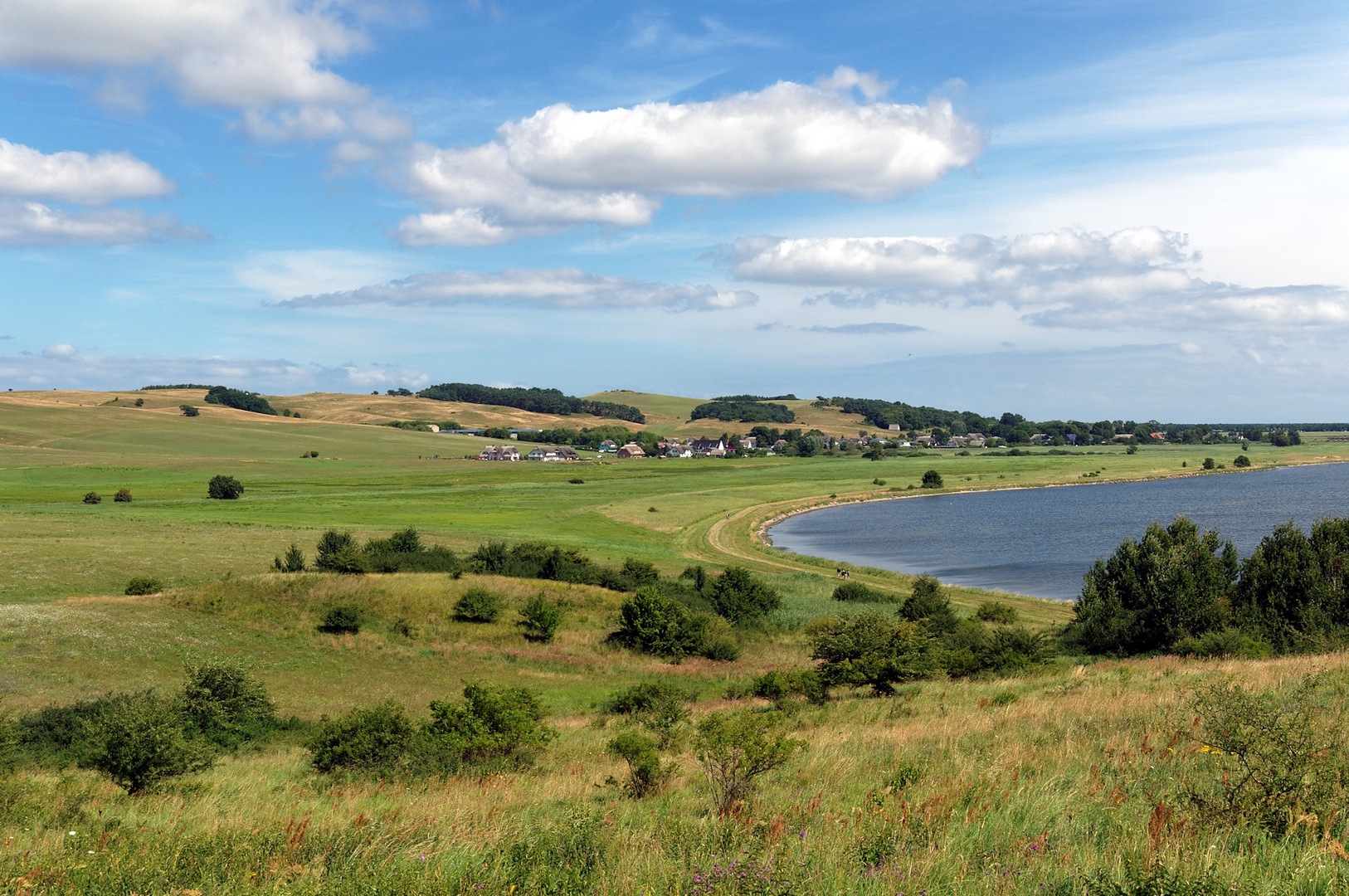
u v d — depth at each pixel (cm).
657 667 4709
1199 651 3638
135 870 891
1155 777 988
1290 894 592
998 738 1437
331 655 4528
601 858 840
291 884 801
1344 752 901
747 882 691
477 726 2353
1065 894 639
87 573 5966
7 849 1150
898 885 656
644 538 10700
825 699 3130
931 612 5547
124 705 2209
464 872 779
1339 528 4034
